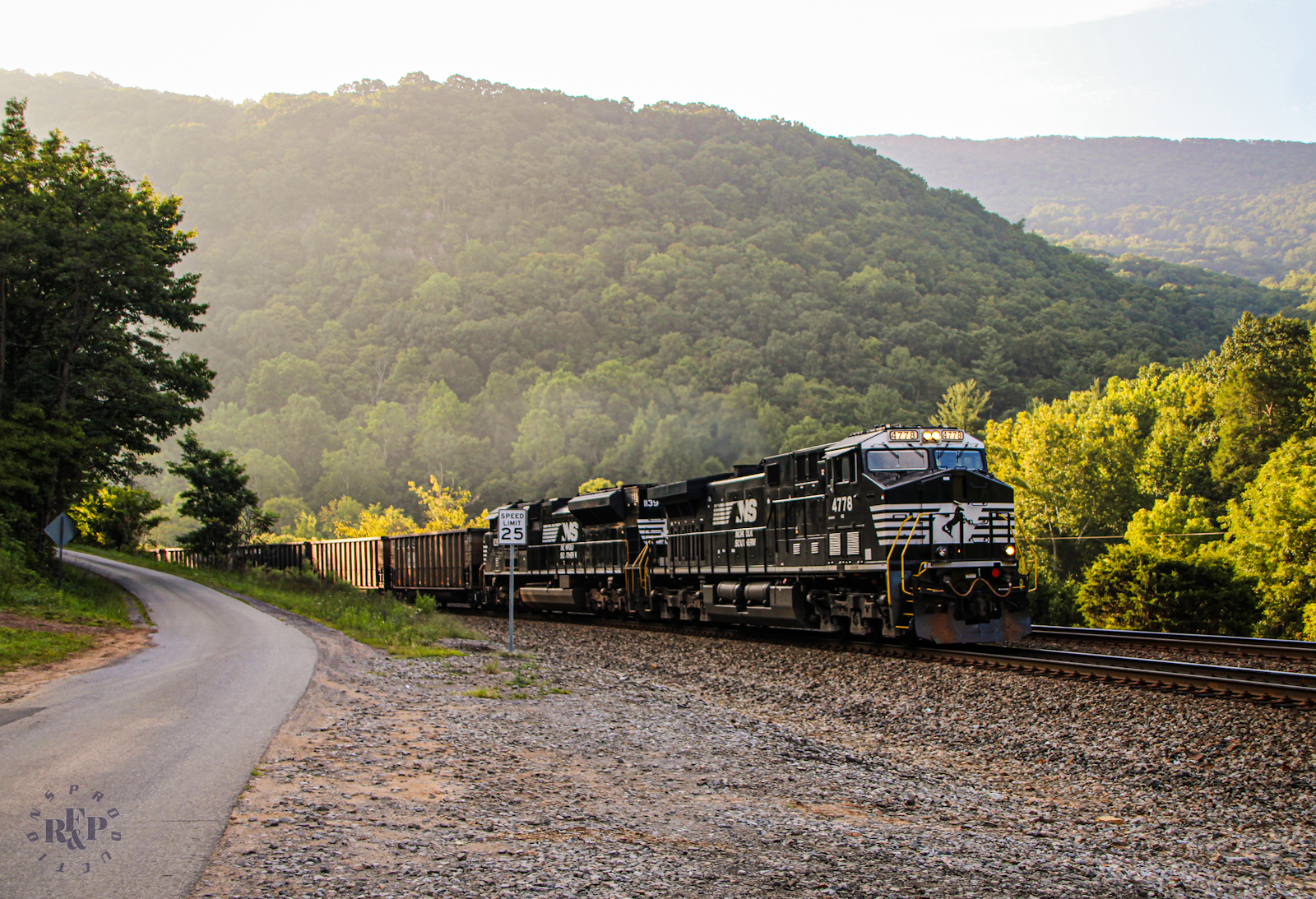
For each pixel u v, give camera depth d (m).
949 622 19.16
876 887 6.63
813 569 22.45
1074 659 18.02
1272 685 13.96
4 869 6.11
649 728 13.03
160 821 7.27
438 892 5.91
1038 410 79.38
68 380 40.75
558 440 158.50
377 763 9.79
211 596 38.56
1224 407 75.75
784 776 10.59
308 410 170.12
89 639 22.08
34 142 40.94
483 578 39.97
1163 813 10.07
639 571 30.75
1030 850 8.08
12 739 10.52
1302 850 8.80
